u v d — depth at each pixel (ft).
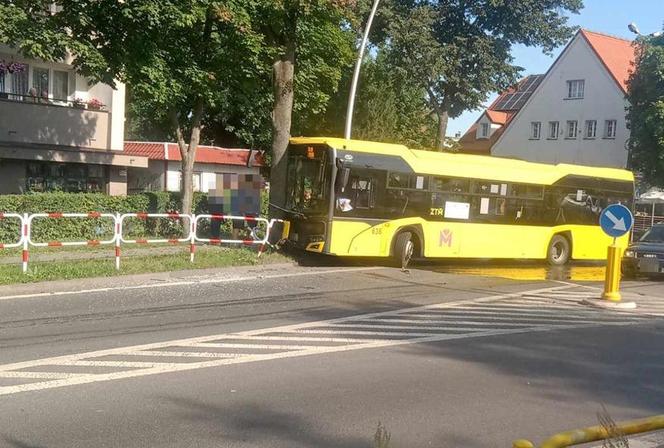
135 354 27.20
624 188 76.28
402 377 25.26
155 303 38.86
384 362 27.30
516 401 22.99
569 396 23.84
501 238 66.13
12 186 75.51
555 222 70.44
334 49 73.46
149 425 19.36
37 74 76.89
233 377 24.41
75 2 58.75
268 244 60.85
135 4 57.36
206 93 65.41
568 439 12.44
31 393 21.93
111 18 59.98
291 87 61.87
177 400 21.66
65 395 21.81
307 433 19.20
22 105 74.28
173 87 61.93
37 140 75.51
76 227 64.64
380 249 58.29
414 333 33.30
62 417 19.79
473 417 21.13
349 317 36.81
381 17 110.22
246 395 22.41
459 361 27.99
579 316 40.45
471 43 120.26
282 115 61.31
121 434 18.61
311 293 44.45
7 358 26.11
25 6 57.82
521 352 30.12
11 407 20.54
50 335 30.12
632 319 40.22
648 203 137.80
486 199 64.95
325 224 55.62
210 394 22.39
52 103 77.36
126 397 21.80
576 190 72.13
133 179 119.85
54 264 49.37
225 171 123.34
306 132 110.93
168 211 74.33
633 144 119.24
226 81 69.31
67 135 77.77
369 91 108.88
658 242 64.75
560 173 70.79
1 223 58.85
